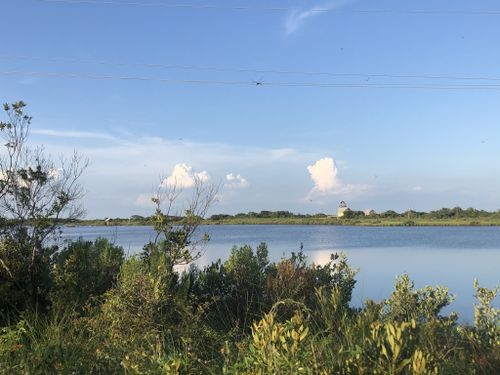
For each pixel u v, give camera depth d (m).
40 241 7.79
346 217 136.50
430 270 19.77
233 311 7.73
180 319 6.39
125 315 5.69
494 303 10.71
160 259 7.79
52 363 4.53
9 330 5.74
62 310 6.63
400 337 3.54
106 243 11.21
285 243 40.00
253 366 3.94
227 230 89.12
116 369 4.61
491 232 75.38
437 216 129.75
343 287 8.64
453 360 4.74
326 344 4.44
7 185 7.81
